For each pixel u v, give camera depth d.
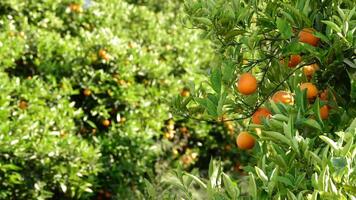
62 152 5.95
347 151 2.32
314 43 2.88
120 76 7.66
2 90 6.02
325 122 2.92
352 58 2.87
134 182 6.81
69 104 6.80
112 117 7.62
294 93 3.04
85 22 9.46
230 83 3.04
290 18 2.86
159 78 8.11
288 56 3.10
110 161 6.80
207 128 8.22
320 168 2.46
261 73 3.56
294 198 2.41
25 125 5.80
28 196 5.71
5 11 8.69
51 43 7.56
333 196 2.27
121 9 10.46
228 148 8.30
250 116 3.21
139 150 6.97
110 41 7.82
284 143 2.75
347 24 2.66
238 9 3.00
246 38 2.95
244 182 4.48
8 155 5.51
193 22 3.30
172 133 7.92
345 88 2.97
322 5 2.93
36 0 8.98
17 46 7.21
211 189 2.69
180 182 2.90
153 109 7.64
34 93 6.67
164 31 10.09
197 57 9.84
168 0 14.79
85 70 7.48
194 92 3.35
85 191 6.25
